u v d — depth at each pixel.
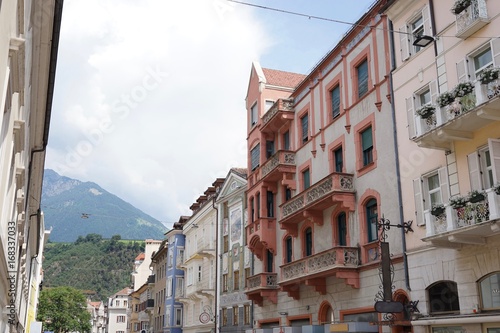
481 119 14.17
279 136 29.58
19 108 9.07
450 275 15.40
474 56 15.36
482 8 14.76
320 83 25.44
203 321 36.66
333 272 20.58
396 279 17.95
